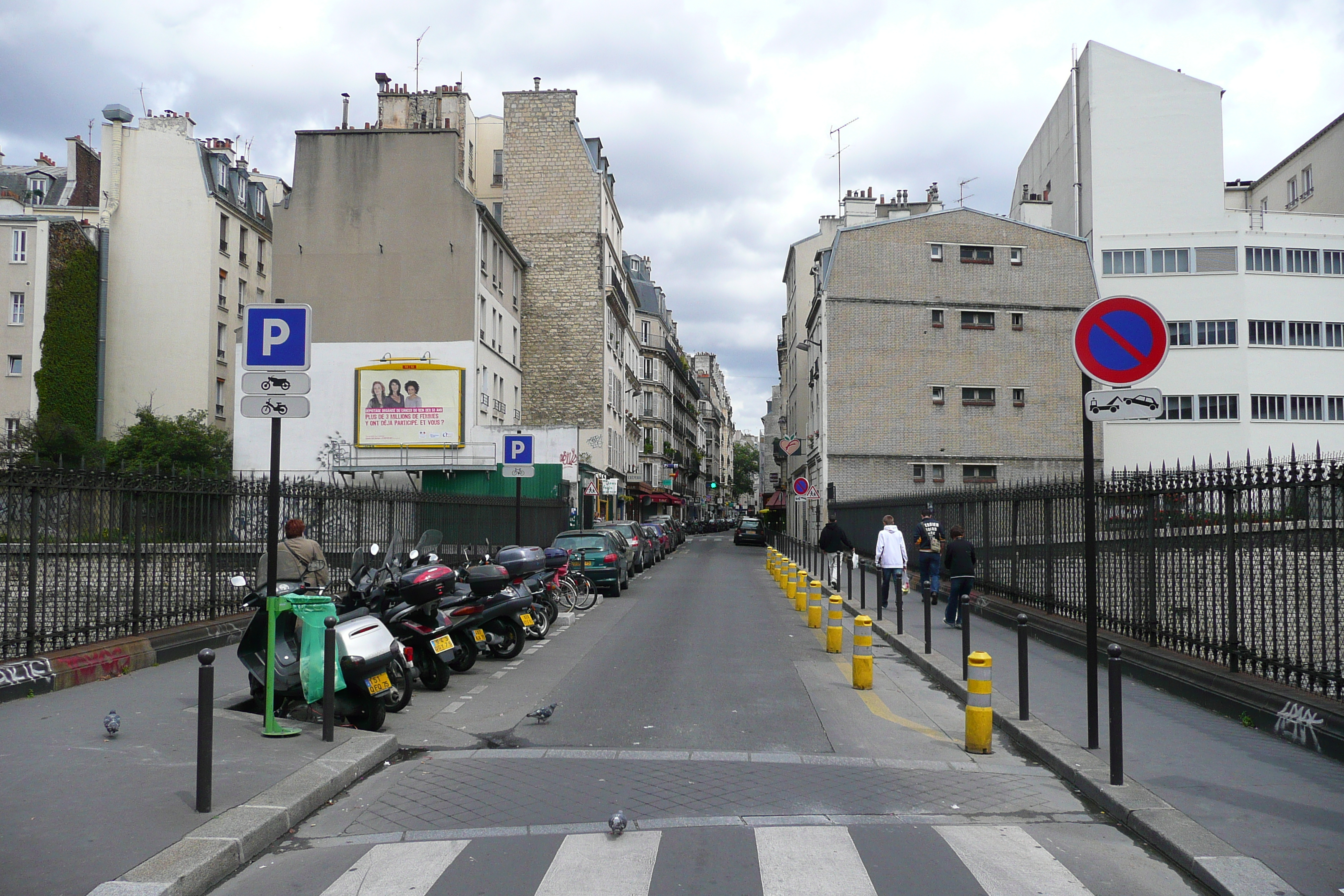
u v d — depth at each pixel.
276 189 55.28
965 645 10.16
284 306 7.37
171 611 11.71
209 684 5.63
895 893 4.57
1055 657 12.05
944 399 42.06
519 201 47.28
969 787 6.54
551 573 16.61
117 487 10.70
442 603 11.26
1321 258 44.69
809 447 49.78
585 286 46.75
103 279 44.81
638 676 11.05
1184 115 45.81
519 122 47.62
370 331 36.16
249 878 4.90
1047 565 14.47
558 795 6.27
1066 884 4.73
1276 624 8.23
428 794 6.35
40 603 9.59
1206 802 5.82
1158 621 10.58
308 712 8.47
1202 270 44.47
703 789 6.40
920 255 42.50
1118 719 6.25
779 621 17.19
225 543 12.89
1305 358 44.28
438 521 21.31
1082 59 47.38
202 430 41.72
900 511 28.11
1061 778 6.79
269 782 6.14
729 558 42.94
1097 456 42.94
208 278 46.00
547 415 46.41
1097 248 44.97
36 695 8.91
